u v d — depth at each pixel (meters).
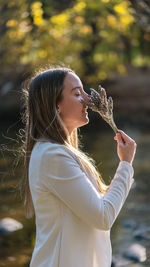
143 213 6.65
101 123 16.05
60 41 7.63
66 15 6.46
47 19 6.82
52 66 2.45
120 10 6.01
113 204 1.98
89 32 7.81
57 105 2.12
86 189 1.95
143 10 6.37
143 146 11.88
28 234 5.88
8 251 5.34
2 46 7.79
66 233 1.99
